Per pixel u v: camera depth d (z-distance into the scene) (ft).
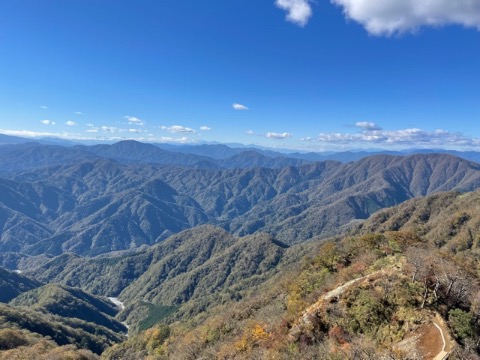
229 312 361.71
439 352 144.46
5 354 431.43
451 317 160.56
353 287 198.08
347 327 179.32
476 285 189.16
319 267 279.69
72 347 526.16
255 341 220.84
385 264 215.31
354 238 321.73
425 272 188.85
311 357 171.94
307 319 194.70
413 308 169.68
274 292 326.03
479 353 146.20
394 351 150.20
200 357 262.47
